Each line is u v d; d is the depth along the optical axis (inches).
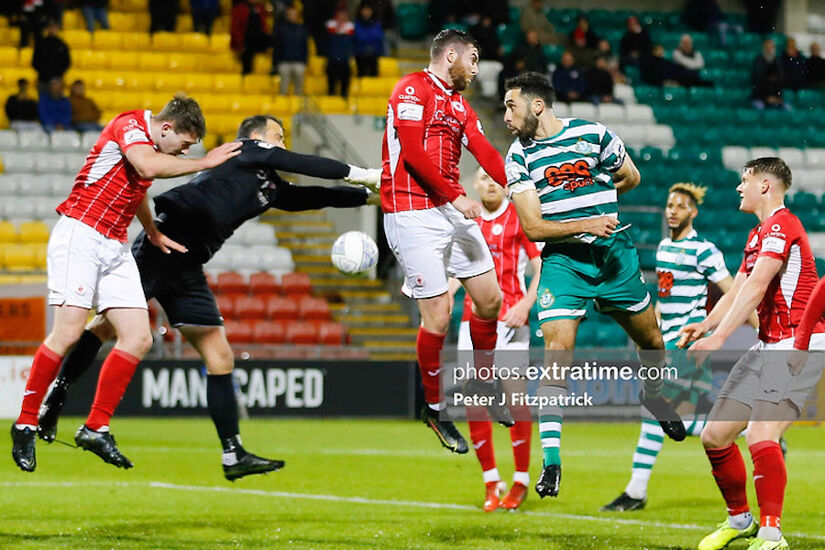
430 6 2984.7
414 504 1049.5
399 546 802.8
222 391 880.9
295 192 909.2
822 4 3378.4
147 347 831.1
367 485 1192.2
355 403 1930.4
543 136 815.1
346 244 914.1
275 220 2544.3
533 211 802.2
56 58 2551.7
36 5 2738.7
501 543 819.4
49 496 1067.3
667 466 1411.2
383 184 847.7
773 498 746.8
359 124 2682.1
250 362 1918.1
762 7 3304.6
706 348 741.9
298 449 1555.1
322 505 1032.8
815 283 754.8
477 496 1113.4
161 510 986.7
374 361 1942.7
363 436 1737.2
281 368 1923.0
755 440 754.8
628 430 1862.7
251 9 2746.1
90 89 2709.2
